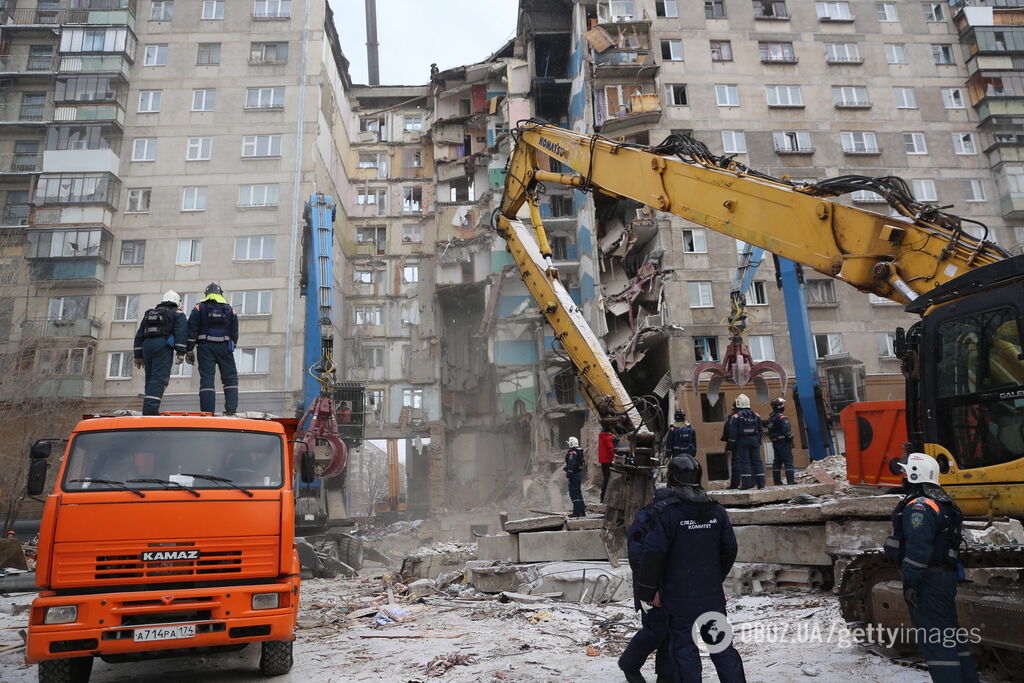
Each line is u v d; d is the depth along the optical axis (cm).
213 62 3812
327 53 4088
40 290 3356
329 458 1742
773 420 1324
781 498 1042
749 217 720
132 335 3366
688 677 407
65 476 593
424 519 3838
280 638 589
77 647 540
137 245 3509
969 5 3756
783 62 3612
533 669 610
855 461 1170
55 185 3453
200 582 587
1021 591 496
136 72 3753
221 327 1059
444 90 4500
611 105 3500
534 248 1180
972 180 3538
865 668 544
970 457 528
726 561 447
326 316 1989
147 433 640
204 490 611
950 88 3684
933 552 423
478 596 1102
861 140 3556
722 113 3506
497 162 4069
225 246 3528
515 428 3812
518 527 1212
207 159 3650
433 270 4278
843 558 829
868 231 616
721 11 3703
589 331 1027
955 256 564
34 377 3008
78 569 557
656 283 3197
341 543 2131
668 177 828
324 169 3853
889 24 3759
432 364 4094
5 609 1179
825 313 3183
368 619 977
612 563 920
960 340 540
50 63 3788
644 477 895
